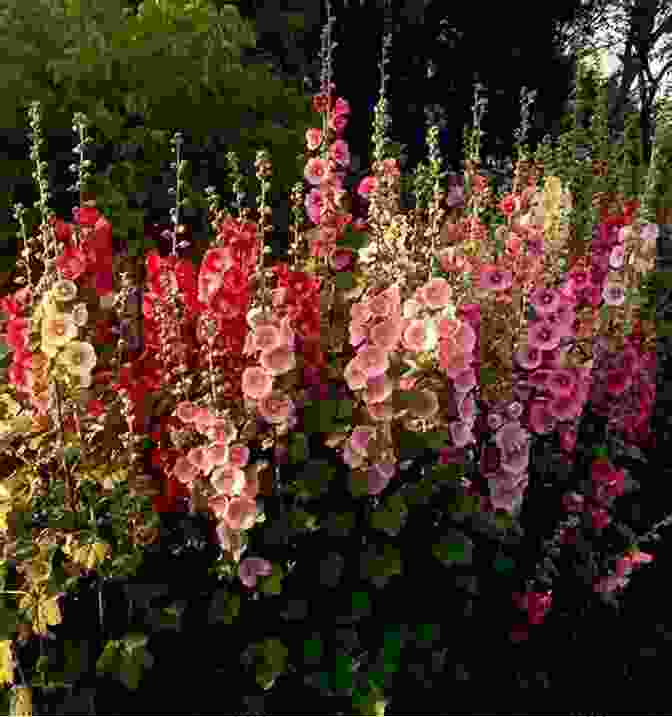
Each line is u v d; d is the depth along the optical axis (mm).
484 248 3529
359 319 2572
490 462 2895
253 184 4293
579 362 3324
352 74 7316
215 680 2447
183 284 2711
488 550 2975
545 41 8062
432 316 2695
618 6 12383
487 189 4203
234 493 2336
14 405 2578
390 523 2465
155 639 2387
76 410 2408
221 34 4262
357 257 3232
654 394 3746
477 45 7758
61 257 2561
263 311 2525
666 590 3592
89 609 2379
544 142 5059
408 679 2689
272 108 4629
